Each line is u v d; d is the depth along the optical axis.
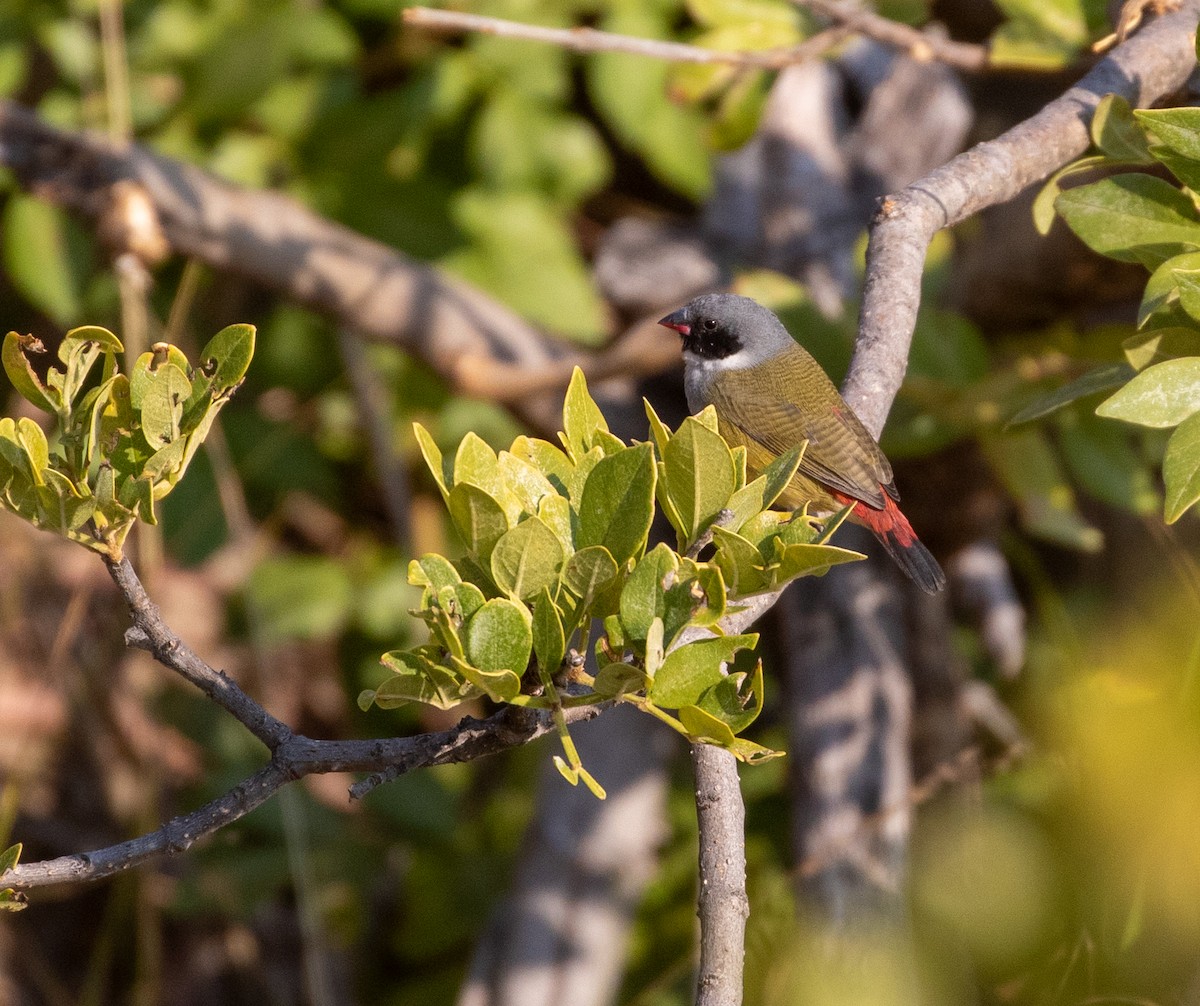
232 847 11.62
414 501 12.05
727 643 3.29
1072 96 6.11
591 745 10.92
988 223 9.19
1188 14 6.43
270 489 12.11
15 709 11.30
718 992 3.85
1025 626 12.54
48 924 12.45
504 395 10.02
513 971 10.64
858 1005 8.85
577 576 3.32
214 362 3.54
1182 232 5.02
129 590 3.71
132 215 9.47
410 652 3.35
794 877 9.23
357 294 10.23
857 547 10.41
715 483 3.41
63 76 11.81
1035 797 10.24
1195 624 7.58
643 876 10.96
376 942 12.61
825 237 11.85
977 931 8.38
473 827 12.59
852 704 10.02
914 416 9.15
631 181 13.39
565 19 11.48
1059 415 9.06
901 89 12.14
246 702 3.85
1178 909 6.54
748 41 8.45
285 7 11.30
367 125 11.73
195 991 12.31
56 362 11.95
